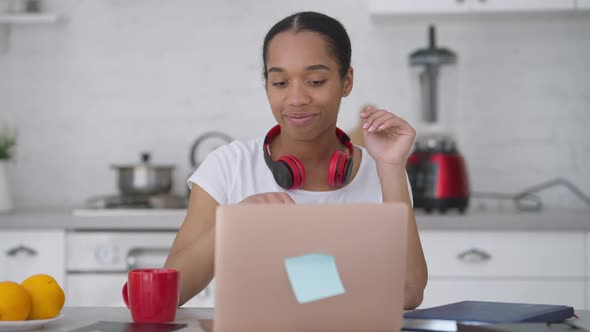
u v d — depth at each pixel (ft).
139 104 11.13
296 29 4.94
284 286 3.52
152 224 9.20
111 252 9.21
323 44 4.92
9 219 9.18
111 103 11.13
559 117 10.90
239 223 3.49
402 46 10.91
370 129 5.03
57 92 11.13
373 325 3.62
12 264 9.20
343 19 10.98
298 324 3.55
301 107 4.90
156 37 11.10
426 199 9.55
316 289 3.52
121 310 4.75
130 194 10.09
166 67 11.12
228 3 11.07
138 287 4.20
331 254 3.56
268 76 5.02
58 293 4.27
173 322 4.27
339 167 5.28
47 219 9.18
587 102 10.89
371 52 10.94
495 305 4.44
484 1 9.91
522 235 9.01
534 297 8.98
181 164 11.12
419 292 4.93
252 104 11.09
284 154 5.50
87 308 4.83
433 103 10.44
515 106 10.91
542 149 10.93
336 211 3.57
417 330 3.97
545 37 10.87
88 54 11.12
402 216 3.61
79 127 11.14
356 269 3.58
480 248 9.02
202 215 5.61
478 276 9.02
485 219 8.99
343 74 5.10
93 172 11.16
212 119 11.12
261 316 3.53
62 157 11.16
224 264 3.50
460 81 10.91
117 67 11.13
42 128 11.14
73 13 11.10
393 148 5.11
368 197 5.66
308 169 5.54
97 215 9.21
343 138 5.60
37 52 11.10
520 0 9.87
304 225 3.53
